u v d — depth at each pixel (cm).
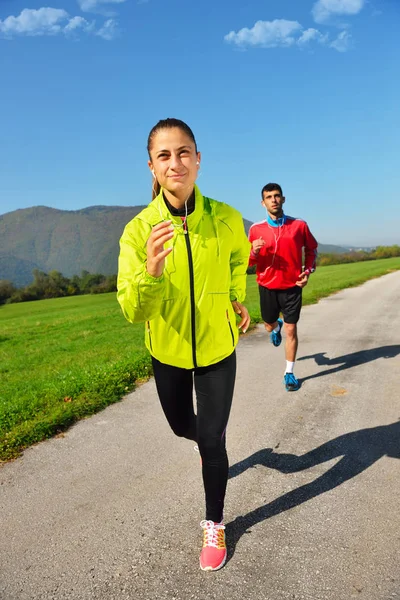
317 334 852
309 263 534
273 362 658
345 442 381
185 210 233
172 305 240
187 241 234
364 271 3111
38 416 457
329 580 227
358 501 294
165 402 274
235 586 227
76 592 229
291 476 330
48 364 923
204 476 255
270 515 285
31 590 231
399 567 233
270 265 527
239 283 287
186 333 247
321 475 329
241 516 286
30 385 680
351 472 331
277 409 465
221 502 254
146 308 221
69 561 252
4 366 986
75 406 481
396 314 1057
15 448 396
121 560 250
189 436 297
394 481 315
